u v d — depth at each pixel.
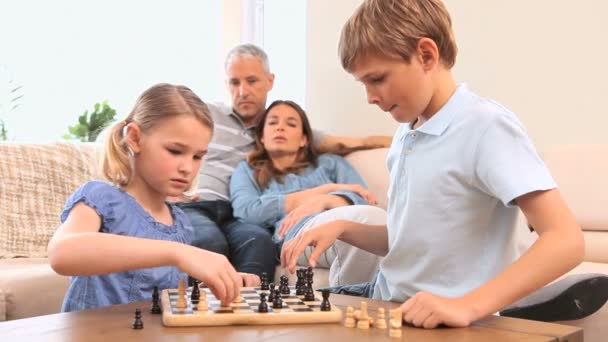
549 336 1.01
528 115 2.84
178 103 1.47
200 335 0.99
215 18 3.99
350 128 3.31
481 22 2.94
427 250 1.33
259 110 3.08
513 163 1.21
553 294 1.68
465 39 2.98
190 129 1.45
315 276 2.37
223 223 2.74
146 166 1.49
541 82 2.80
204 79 4.03
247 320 1.06
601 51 2.66
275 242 2.49
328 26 3.36
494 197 1.29
